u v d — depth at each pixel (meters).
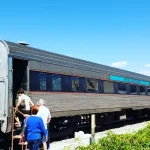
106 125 22.97
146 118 30.08
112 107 21.42
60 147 13.41
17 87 13.21
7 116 11.67
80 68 17.95
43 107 10.55
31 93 13.62
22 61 13.33
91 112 18.64
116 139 7.75
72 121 17.41
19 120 12.62
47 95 14.75
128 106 24.12
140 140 8.09
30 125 8.79
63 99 16.02
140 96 26.91
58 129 16.11
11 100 11.90
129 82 24.75
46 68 14.84
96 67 20.02
